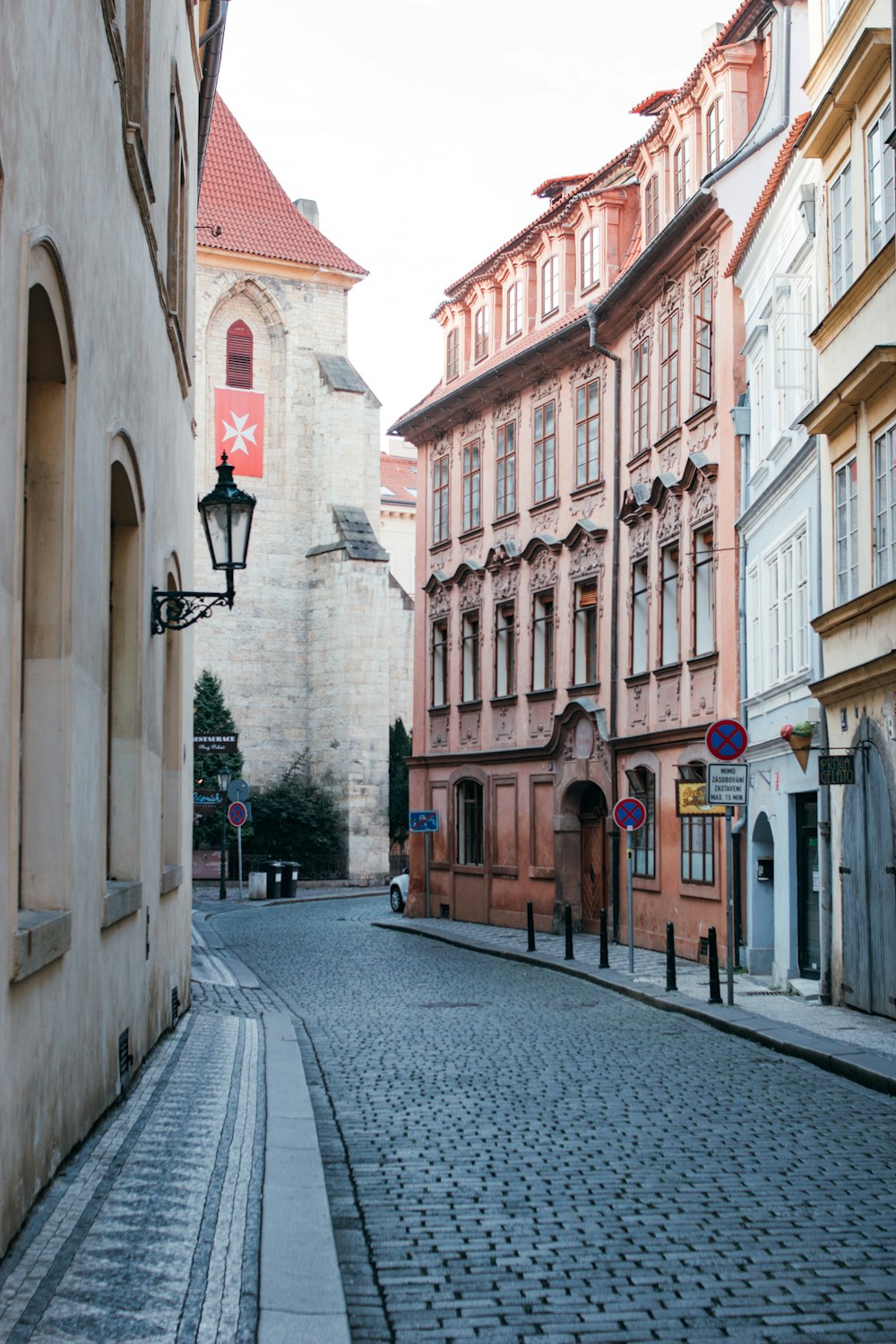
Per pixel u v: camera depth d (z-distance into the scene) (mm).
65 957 7695
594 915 32625
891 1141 9922
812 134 18594
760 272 23609
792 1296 6473
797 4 24703
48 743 7504
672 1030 16328
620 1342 5863
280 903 47375
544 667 35156
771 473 22797
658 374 29125
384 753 58969
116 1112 9773
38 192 6445
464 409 39344
